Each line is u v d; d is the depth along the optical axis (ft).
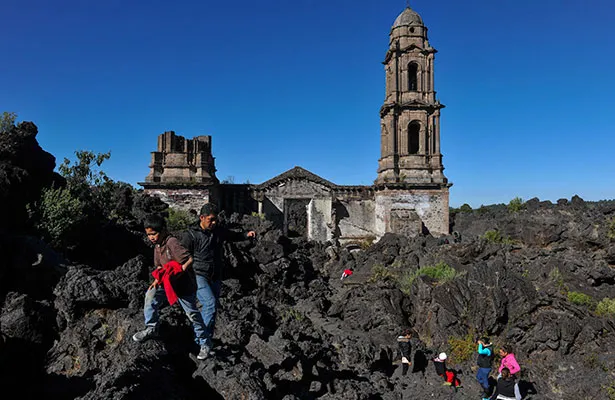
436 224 125.59
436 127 129.29
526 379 54.54
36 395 31.81
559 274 74.54
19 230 52.24
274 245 99.40
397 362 57.36
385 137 136.36
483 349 48.47
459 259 90.02
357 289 76.79
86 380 32.07
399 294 71.97
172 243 24.16
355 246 132.16
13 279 42.50
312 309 77.71
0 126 57.47
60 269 45.47
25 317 35.17
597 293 71.20
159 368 25.25
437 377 52.47
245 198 134.92
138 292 41.29
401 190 125.59
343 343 56.34
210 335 27.17
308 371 38.24
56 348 35.70
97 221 70.13
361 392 40.45
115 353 32.60
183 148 121.80
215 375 26.68
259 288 83.25
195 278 26.21
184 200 117.70
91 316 38.37
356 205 136.67
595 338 57.21
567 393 51.98
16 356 33.78
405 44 131.85
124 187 104.58
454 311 62.64
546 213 115.55
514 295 63.77
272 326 62.39
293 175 135.03
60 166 84.94
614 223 94.48
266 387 29.99
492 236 107.45
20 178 53.36
